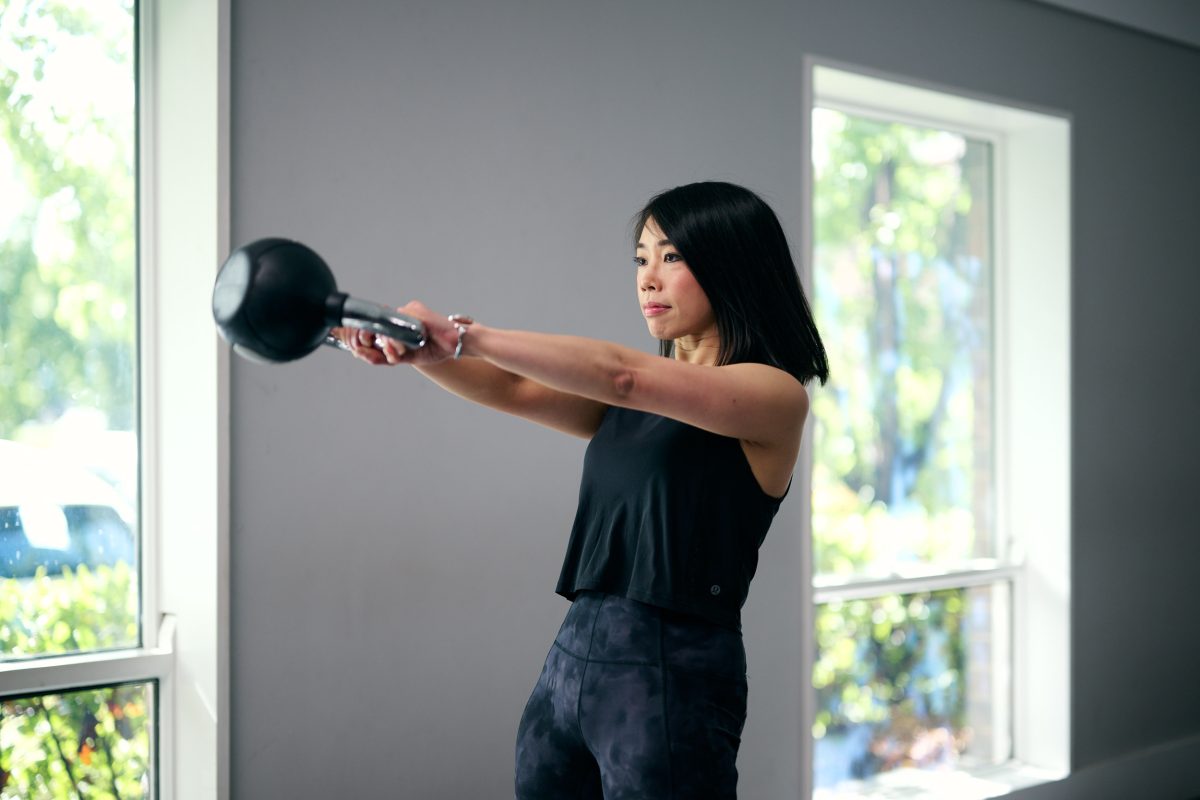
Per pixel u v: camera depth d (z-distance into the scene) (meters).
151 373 2.27
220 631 2.14
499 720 2.50
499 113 2.50
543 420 1.64
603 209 2.66
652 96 2.74
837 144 3.38
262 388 2.20
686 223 1.49
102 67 2.24
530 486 2.54
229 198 2.14
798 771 2.98
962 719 3.59
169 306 2.25
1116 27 3.77
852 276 3.40
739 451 1.47
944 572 3.51
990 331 3.73
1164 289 3.92
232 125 2.15
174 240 2.23
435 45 2.40
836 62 3.07
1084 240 3.66
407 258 2.37
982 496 3.69
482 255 2.47
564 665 1.47
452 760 2.43
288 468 2.23
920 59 3.25
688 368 1.33
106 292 2.25
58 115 2.20
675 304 1.51
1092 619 3.67
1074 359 3.63
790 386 1.42
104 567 2.25
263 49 2.19
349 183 2.29
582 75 2.62
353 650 2.30
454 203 2.43
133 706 2.24
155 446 2.28
